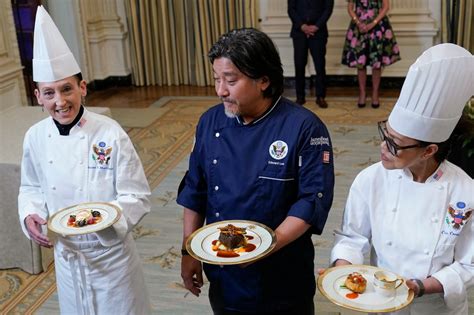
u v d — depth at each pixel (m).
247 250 1.42
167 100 6.45
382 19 5.59
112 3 7.04
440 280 1.39
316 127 1.55
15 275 3.04
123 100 6.54
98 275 1.87
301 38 5.78
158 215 3.67
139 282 2.00
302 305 1.70
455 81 1.30
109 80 7.27
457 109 1.34
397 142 1.37
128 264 1.92
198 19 6.81
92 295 1.89
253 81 1.47
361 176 1.54
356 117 5.52
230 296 1.68
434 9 6.26
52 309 2.74
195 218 1.76
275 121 1.57
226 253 1.42
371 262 1.63
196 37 6.87
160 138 5.13
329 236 3.32
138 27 6.98
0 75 4.33
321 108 5.86
